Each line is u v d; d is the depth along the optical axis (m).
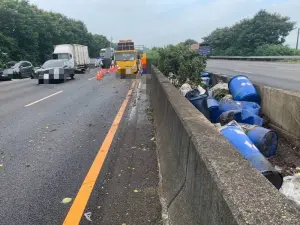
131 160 5.31
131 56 24.80
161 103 6.92
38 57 48.91
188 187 2.95
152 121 8.20
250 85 8.70
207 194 2.27
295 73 17.80
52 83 20.81
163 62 14.09
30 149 6.04
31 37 45.50
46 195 4.09
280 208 1.71
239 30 66.00
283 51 49.31
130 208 3.71
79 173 4.82
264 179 2.06
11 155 5.70
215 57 58.66
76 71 33.72
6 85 20.30
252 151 4.65
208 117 7.91
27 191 4.22
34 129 7.64
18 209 3.75
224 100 8.44
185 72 11.88
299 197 3.70
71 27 70.19
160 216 3.49
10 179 4.62
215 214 2.03
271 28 59.38
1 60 35.50
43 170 4.96
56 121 8.54
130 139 6.60
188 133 3.24
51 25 53.34
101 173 4.80
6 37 40.44
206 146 2.73
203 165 2.47
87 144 6.34
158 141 5.86
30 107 10.92
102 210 3.69
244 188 1.94
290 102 6.61
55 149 6.03
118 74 24.88
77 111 10.02
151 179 4.48
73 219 3.51
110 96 13.65
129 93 14.62
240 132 5.02
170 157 4.21
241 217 1.64
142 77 22.62
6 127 7.89
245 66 27.67
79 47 33.66
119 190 4.19
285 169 5.21
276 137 5.78
